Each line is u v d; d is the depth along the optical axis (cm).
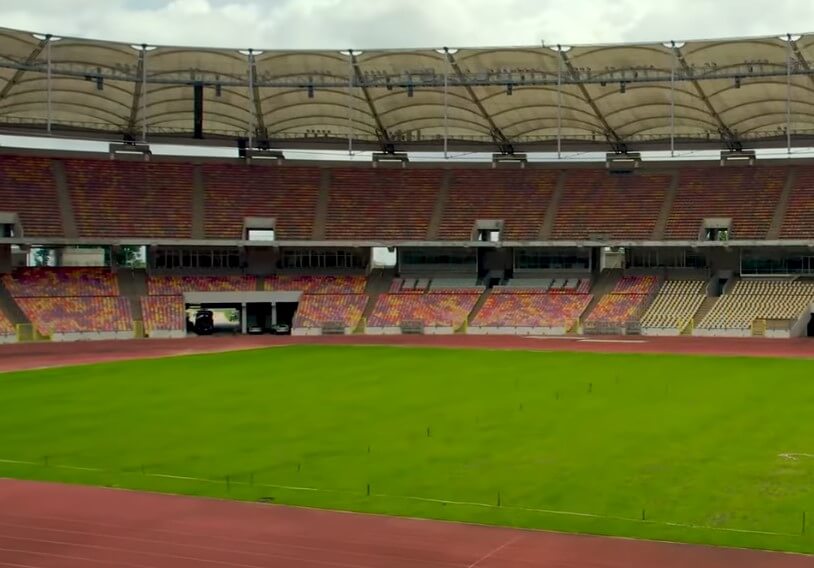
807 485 2389
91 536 2003
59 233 8225
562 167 9456
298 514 2167
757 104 7750
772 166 8900
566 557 1844
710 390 4175
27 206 8325
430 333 8219
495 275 9169
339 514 2167
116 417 3534
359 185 9344
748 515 2127
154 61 7475
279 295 8719
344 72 7750
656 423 3300
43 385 4541
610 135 8781
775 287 8088
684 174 9100
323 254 9169
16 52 7156
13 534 2019
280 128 8881
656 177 9156
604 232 8712
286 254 9112
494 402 3853
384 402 3881
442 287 8938
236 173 9269
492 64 7506
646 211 8825
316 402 3894
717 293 8494
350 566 1805
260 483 2472
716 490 2347
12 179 8531
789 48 6762
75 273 8431
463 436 3094
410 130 8925
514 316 8319
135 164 9088
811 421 3309
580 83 7412
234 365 5494
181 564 1823
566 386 4350
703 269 8688
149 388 4400
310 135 9094
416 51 7425
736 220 8481
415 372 5022
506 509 2195
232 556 1869
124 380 4738
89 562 1834
